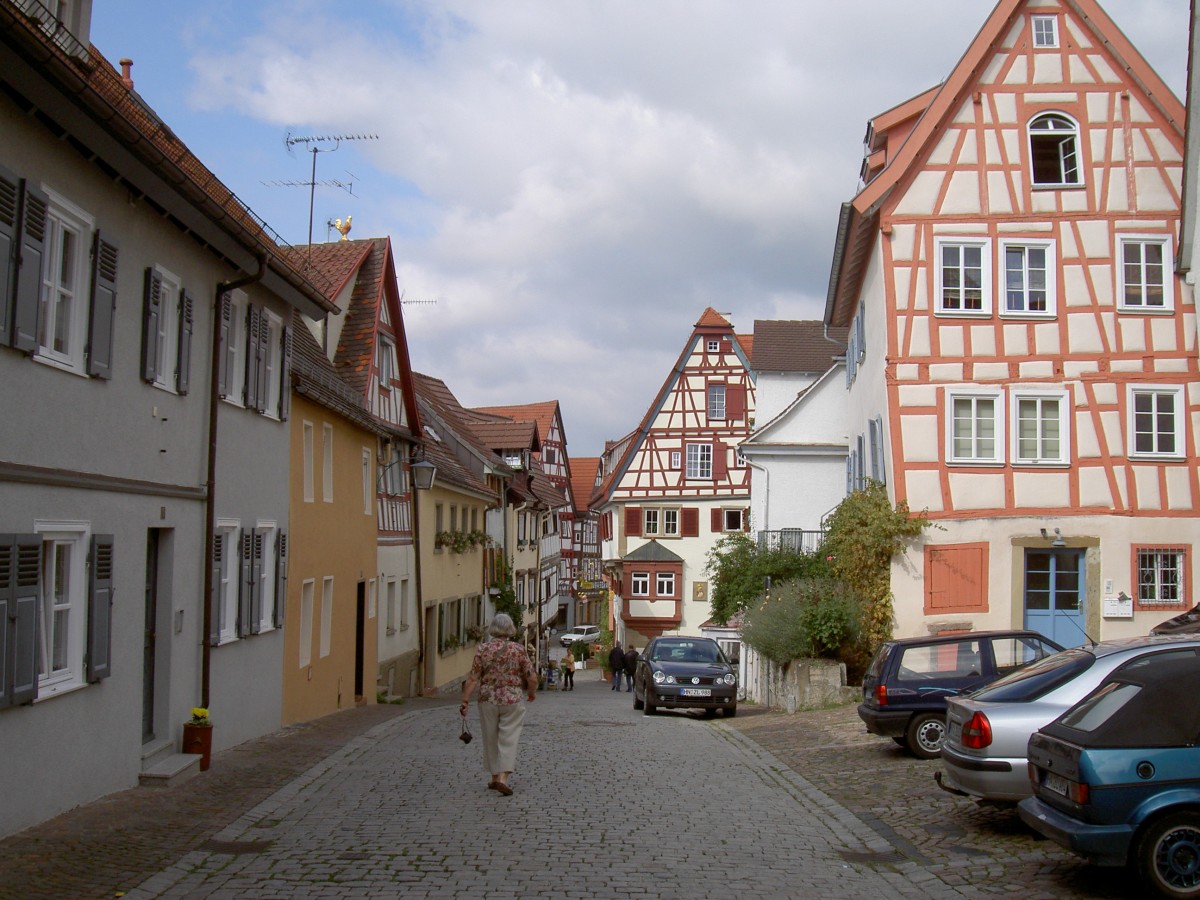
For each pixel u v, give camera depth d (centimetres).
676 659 2481
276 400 1741
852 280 2828
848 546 2341
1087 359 2342
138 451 1191
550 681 4456
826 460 3553
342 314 2602
